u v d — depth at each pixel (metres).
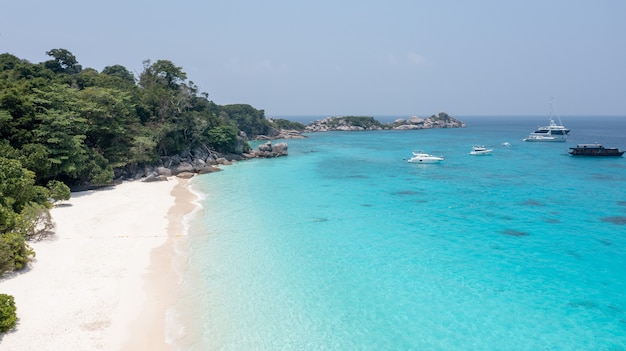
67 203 44.81
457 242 35.16
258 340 20.34
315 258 31.16
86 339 19.42
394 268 29.45
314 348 19.83
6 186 32.53
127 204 45.69
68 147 47.56
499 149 118.38
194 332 20.83
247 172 73.44
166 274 27.44
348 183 63.00
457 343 20.45
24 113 46.84
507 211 45.75
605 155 96.62
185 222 39.72
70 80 73.38
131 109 67.88
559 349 20.06
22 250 26.84
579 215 44.03
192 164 77.06
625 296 25.38
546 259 31.28
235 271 28.39
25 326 20.02
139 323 21.28
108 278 26.11
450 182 64.31
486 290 26.11
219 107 155.62
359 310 23.48
